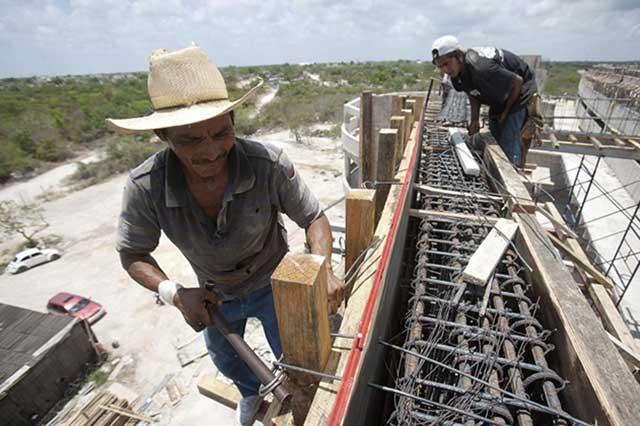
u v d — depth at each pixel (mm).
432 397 1938
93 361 11102
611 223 9914
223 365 2461
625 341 3855
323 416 1178
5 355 9938
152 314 12938
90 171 27562
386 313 2314
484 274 2471
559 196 12828
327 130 37156
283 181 1753
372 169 5703
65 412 9750
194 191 1615
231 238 1765
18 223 19438
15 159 28641
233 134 1481
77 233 19328
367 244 2055
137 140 31984
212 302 1600
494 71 4816
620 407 1478
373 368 1850
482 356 1907
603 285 4258
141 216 1711
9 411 9289
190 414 9266
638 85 14664
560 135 7914
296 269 1120
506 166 4367
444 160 5066
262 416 2406
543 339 2104
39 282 15219
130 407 9531
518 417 1621
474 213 3553
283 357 1326
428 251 2928
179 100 1354
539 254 2631
